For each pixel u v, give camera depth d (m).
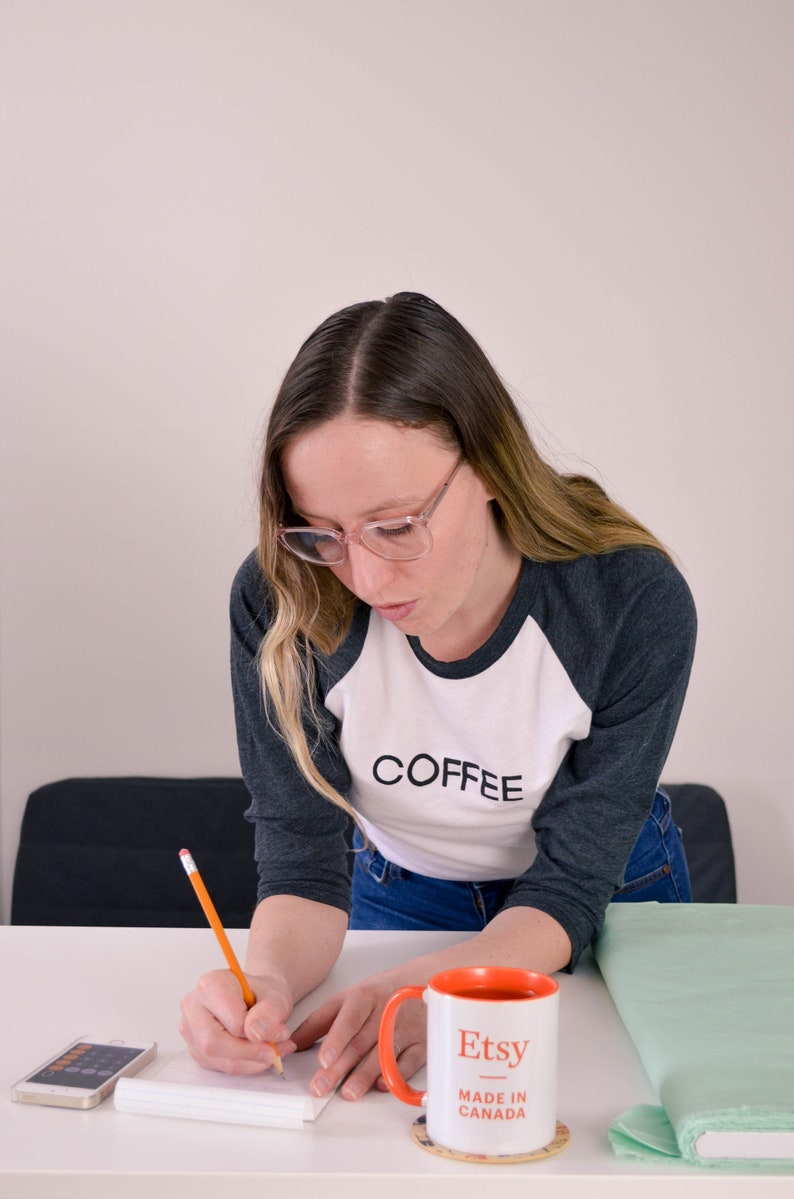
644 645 1.16
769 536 2.37
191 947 1.18
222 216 2.36
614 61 2.34
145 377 2.37
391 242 2.35
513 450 1.10
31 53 2.35
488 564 1.15
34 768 2.40
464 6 2.33
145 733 2.41
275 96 2.34
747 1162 0.72
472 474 1.06
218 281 2.36
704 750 2.38
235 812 2.29
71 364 2.37
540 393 2.36
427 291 2.36
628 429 2.36
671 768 2.39
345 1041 0.86
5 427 2.38
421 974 0.97
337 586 1.17
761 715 2.38
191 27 2.34
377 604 1.03
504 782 1.21
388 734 1.21
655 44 2.34
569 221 2.35
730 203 2.34
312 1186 0.71
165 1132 0.77
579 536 1.16
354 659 1.19
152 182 2.36
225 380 2.37
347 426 0.97
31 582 2.39
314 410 0.97
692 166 2.34
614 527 1.21
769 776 2.38
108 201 2.36
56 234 2.36
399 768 1.22
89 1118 0.80
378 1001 0.91
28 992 1.05
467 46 2.34
